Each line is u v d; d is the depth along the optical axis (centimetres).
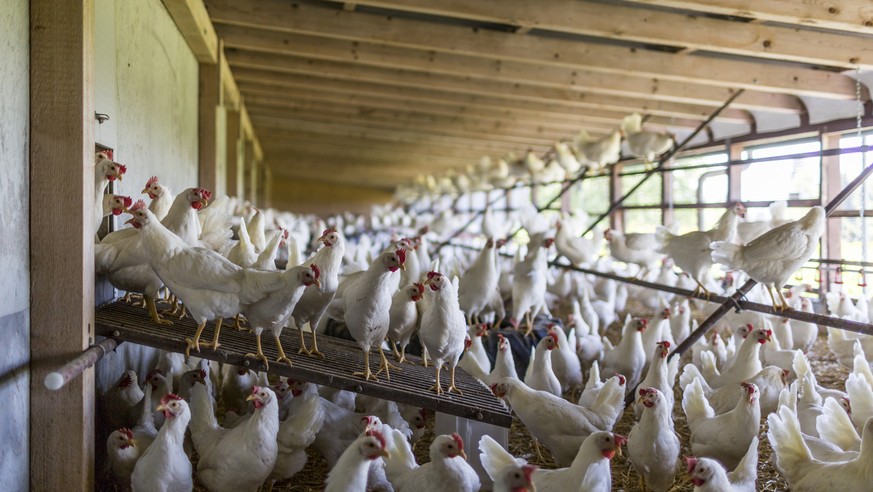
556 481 276
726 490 261
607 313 716
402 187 2194
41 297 266
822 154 527
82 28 262
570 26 570
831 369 609
